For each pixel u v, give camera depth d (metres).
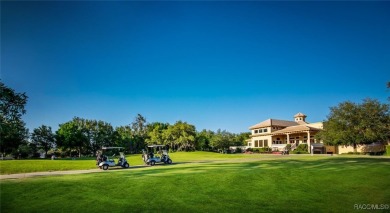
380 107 37.78
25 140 67.00
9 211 10.08
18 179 15.53
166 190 12.91
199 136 80.12
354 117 38.31
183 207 10.73
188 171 17.92
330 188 13.73
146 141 84.25
